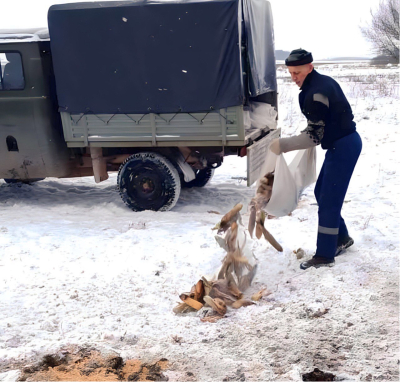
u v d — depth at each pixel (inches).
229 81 262.7
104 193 353.7
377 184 334.6
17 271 198.5
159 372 124.0
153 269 195.8
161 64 271.0
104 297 171.3
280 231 238.2
